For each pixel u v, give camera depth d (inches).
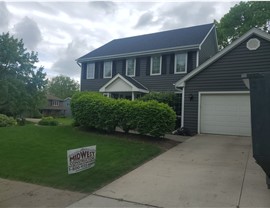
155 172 256.8
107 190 209.8
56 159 290.0
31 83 1253.1
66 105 2388.0
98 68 871.7
